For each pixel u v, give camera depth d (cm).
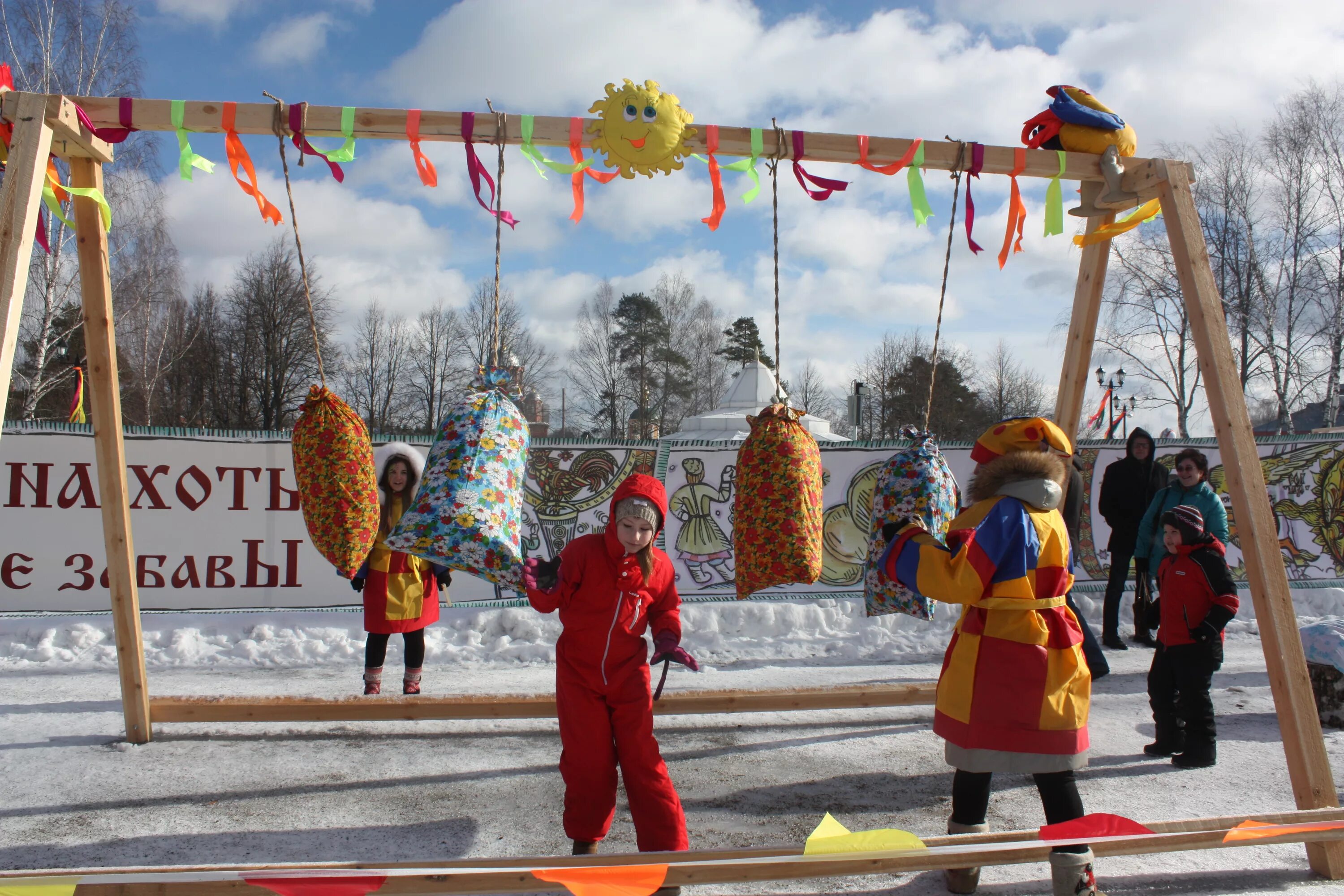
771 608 814
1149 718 529
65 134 355
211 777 399
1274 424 3209
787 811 372
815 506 404
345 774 407
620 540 299
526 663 680
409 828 346
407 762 426
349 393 4269
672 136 381
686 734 484
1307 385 2536
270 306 3847
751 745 465
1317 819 298
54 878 222
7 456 700
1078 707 272
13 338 306
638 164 386
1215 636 425
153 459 729
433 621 522
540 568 298
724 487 837
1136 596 775
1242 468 342
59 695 545
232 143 380
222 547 742
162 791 381
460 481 358
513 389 394
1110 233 425
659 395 4625
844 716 521
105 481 426
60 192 400
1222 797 390
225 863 310
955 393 4297
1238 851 331
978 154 408
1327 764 322
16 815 351
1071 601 607
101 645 684
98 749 434
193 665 656
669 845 285
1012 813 369
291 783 395
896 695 479
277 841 330
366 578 509
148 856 314
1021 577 269
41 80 1752
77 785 385
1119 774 423
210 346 3906
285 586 754
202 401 3950
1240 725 516
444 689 587
